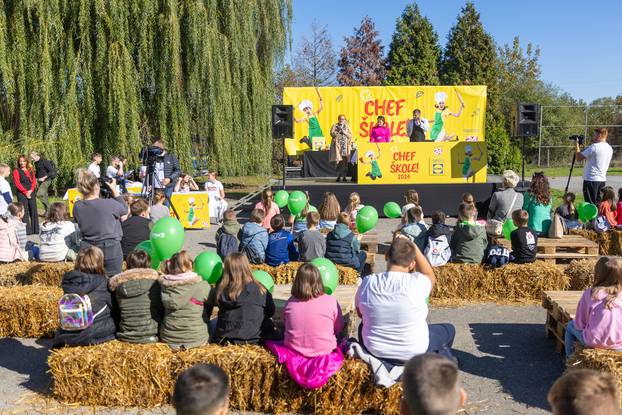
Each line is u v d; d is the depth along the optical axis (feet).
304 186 47.42
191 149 55.93
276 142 92.63
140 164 52.37
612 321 14.37
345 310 17.89
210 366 7.54
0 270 24.30
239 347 15.10
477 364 17.39
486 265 23.76
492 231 30.32
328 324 14.37
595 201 35.50
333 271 18.74
